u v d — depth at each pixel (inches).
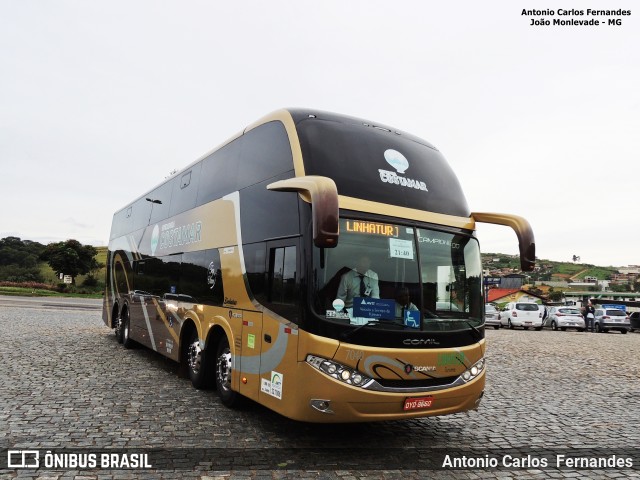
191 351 357.7
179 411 287.3
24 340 573.3
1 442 224.2
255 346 259.6
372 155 257.4
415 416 224.7
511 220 264.5
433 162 283.6
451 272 252.2
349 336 214.8
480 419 300.5
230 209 310.7
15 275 2778.1
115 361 455.8
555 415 314.5
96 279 2610.7
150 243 478.9
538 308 1316.4
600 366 542.9
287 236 240.5
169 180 448.8
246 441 239.6
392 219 241.0
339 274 222.5
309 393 213.3
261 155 281.3
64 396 310.7
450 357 236.2
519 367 517.3
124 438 235.1
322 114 266.8
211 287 325.7
